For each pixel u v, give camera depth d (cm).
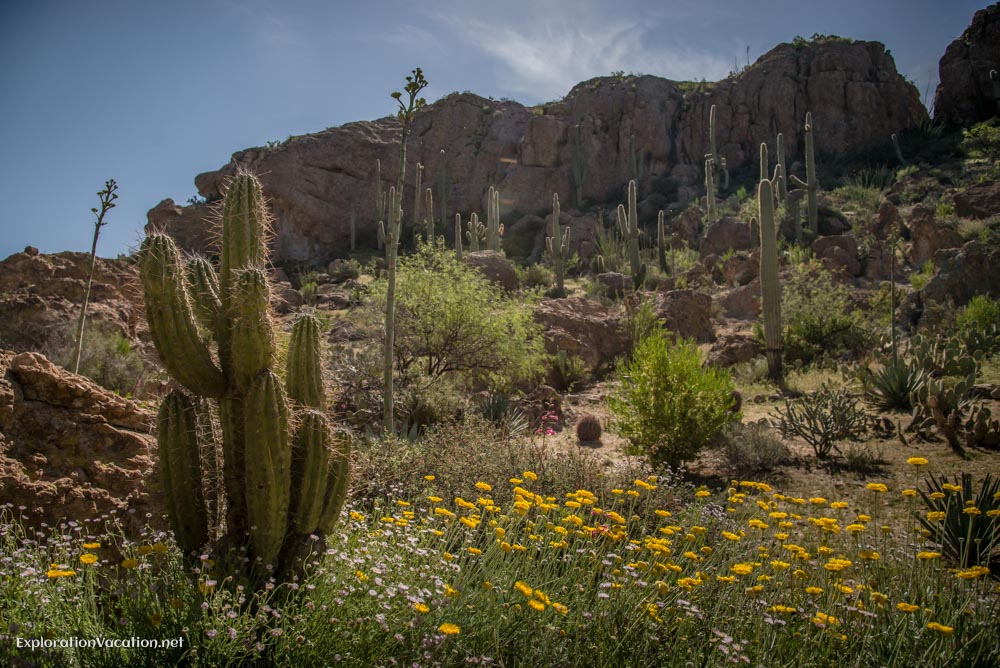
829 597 335
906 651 299
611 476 644
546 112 5566
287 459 313
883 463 827
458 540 437
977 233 2483
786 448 891
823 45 4988
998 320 1585
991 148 3888
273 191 4991
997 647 294
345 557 327
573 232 4288
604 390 1581
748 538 466
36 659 231
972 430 881
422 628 285
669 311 2039
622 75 5697
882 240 2717
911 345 1394
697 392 877
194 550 325
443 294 1312
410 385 1108
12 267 1200
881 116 4744
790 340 1750
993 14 4738
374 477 551
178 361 322
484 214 5322
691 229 3747
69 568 295
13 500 377
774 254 1573
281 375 373
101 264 1305
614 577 329
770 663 295
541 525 404
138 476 430
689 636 312
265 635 272
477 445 643
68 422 425
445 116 5606
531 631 302
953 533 501
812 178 3128
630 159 5144
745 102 5028
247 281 316
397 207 854
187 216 4084
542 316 1811
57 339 1051
